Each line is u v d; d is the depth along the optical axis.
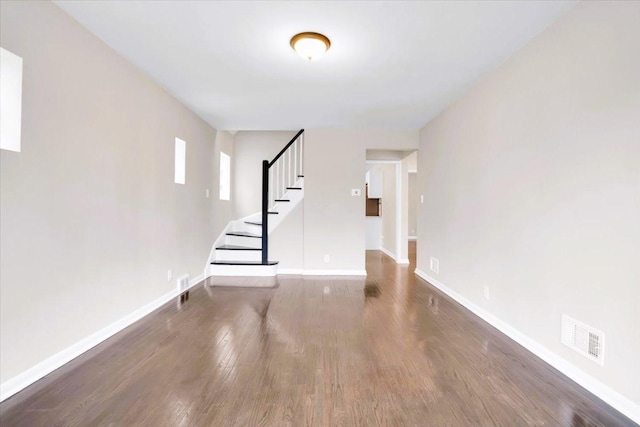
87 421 1.54
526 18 2.12
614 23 1.70
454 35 2.34
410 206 10.63
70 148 2.16
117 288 2.67
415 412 1.64
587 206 1.87
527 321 2.40
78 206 2.23
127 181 2.79
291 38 2.40
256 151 6.21
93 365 2.08
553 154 2.14
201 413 1.61
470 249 3.32
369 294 3.90
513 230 2.58
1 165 1.70
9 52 1.73
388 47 2.52
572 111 1.98
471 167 3.31
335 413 1.62
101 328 2.47
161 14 2.11
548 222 2.19
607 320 1.73
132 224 2.87
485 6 2.00
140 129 2.98
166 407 1.66
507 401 1.73
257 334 2.62
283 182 5.76
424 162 4.82
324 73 3.01
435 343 2.48
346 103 3.83
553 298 2.13
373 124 4.77
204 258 4.68
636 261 1.58
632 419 1.58
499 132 2.80
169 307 3.33
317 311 3.23
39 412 1.61
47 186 1.98
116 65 2.63
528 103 2.41
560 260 2.07
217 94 3.55
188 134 4.04
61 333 2.09
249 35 2.37
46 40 1.96
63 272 2.11
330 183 5.04
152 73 3.02
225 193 5.77
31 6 1.85
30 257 1.87
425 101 3.73
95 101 2.39
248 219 6.18
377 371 2.04
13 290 1.77
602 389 1.75
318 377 1.96
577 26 1.95
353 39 2.40
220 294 3.86
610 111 1.72
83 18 2.16
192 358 2.19
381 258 6.84
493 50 2.55
